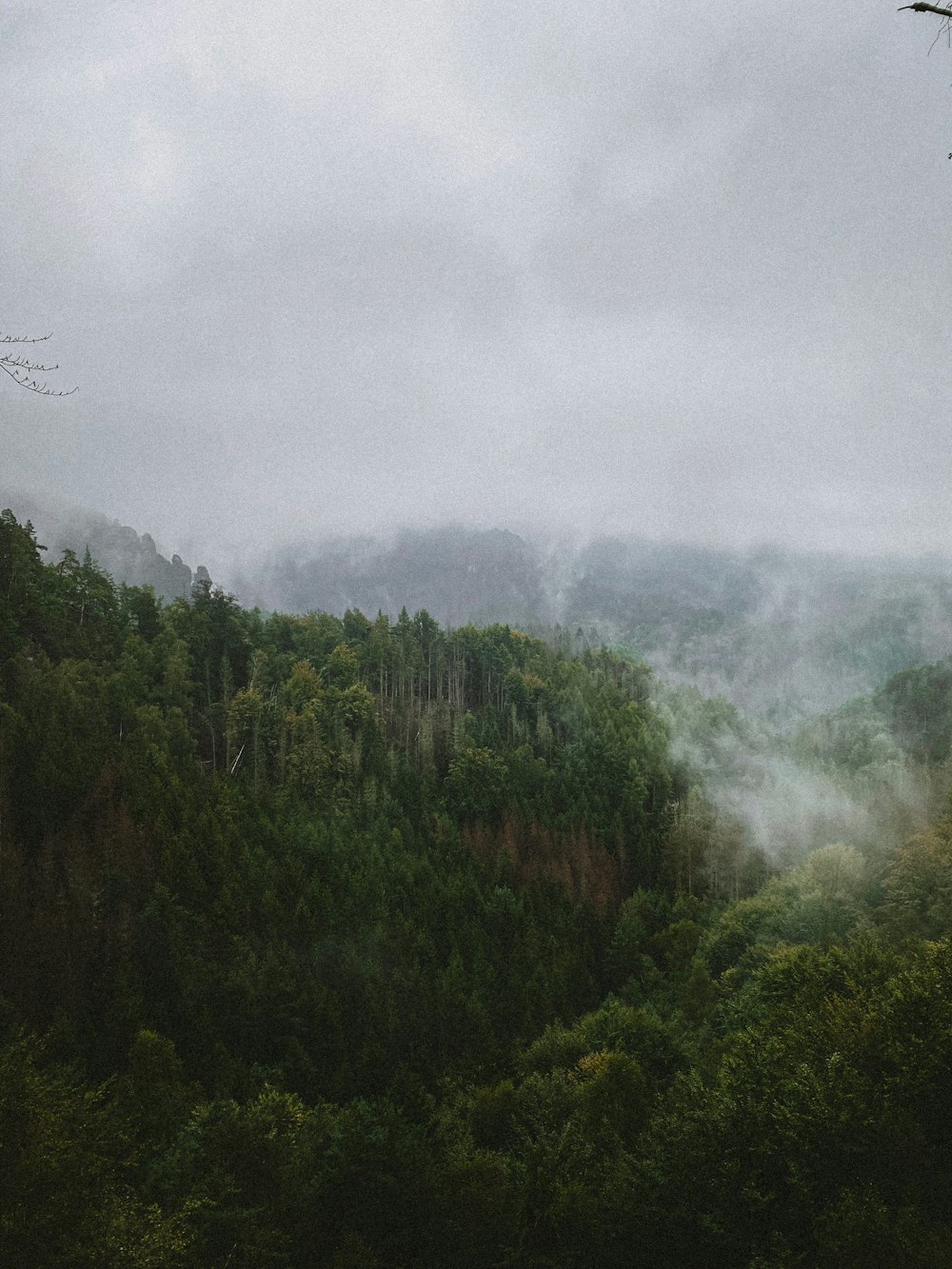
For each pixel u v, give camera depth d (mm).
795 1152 28516
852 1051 33344
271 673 145625
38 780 86625
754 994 55969
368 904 93438
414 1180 37188
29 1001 62469
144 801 89750
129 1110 46438
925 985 33469
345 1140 38281
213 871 85938
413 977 81125
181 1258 28500
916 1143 27344
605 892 123938
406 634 183375
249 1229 32562
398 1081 61844
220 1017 67312
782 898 83438
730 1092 32781
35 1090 32094
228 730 123562
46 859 76938
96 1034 60281
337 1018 70625
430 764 143125
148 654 130125
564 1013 84000
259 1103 43031
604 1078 49188
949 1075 29047
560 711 180250
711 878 130750
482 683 190625
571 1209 33562
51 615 123812
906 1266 23500
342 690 149875
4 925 68688
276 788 117500
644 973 93375
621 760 159625
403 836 117000
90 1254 25219
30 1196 26156
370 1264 32969
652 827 147625
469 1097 56406
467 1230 35500
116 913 74312
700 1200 29344
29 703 98500
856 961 45375
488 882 114188
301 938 82938
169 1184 33750
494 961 91438
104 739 99188
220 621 151750
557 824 139625
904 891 63688
